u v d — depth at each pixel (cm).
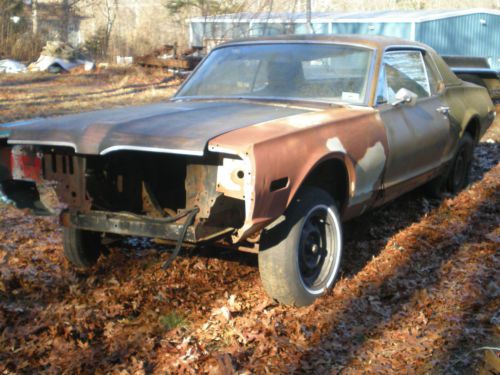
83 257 472
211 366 340
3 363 339
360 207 467
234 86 516
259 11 2623
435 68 618
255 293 433
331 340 367
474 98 683
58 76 2308
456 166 677
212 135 357
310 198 402
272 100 485
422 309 407
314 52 515
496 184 745
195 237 365
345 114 446
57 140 385
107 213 392
